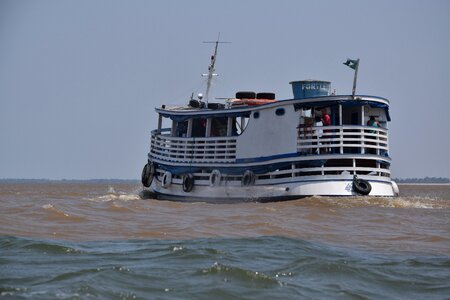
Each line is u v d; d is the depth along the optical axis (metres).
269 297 32.34
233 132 95.56
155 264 38.19
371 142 81.81
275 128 85.44
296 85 92.19
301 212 68.25
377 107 84.25
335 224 59.94
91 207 70.06
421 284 36.16
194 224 56.94
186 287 33.34
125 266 37.41
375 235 53.50
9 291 31.55
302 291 33.62
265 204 80.06
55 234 49.84
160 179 99.56
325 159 80.62
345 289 34.44
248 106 88.81
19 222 55.41
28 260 39.22
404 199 83.62
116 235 50.06
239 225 56.47
